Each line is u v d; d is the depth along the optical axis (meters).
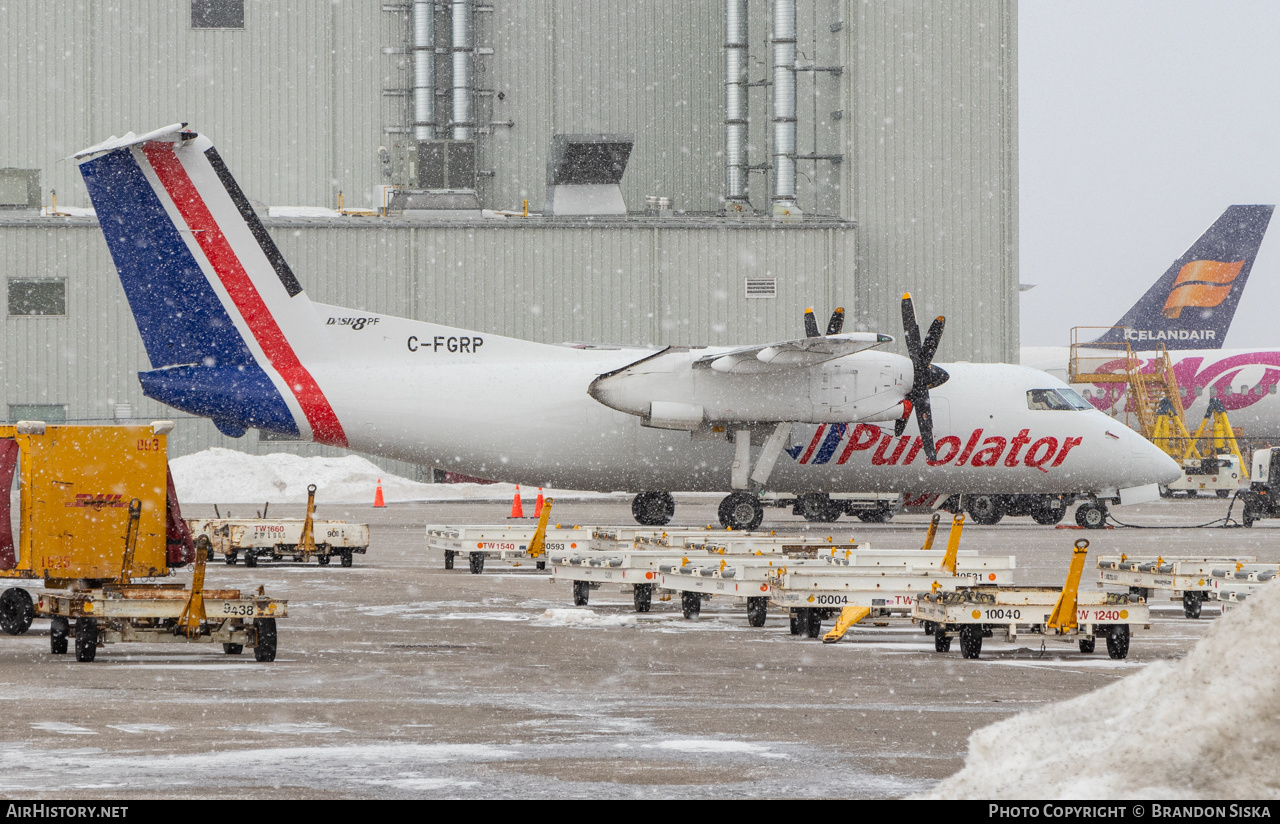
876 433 104.38
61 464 46.09
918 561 55.81
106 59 188.75
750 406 97.75
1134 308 198.12
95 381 163.12
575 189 173.25
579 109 196.75
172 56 189.75
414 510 137.62
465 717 30.77
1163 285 197.88
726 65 191.38
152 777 23.88
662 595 57.88
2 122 186.75
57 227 162.12
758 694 34.53
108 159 89.56
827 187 185.00
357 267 166.62
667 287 170.88
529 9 195.50
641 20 197.75
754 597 50.97
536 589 64.81
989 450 105.81
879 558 55.72
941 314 180.50
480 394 98.38
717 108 199.62
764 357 92.88
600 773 24.59
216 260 92.50
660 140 198.62
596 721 30.31
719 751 26.78
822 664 40.59
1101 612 42.12
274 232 165.12
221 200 91.88
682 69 198.88
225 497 152.00
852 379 98.75
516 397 98.94
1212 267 197.38
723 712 31.62
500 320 168.75
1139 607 42.31
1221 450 177.12
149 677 37.00
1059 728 20.42
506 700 33.34
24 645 44.38
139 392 164.12
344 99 192.00
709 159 199.62
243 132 190.88
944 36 179.75
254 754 26.14
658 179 198.50
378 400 96.25
